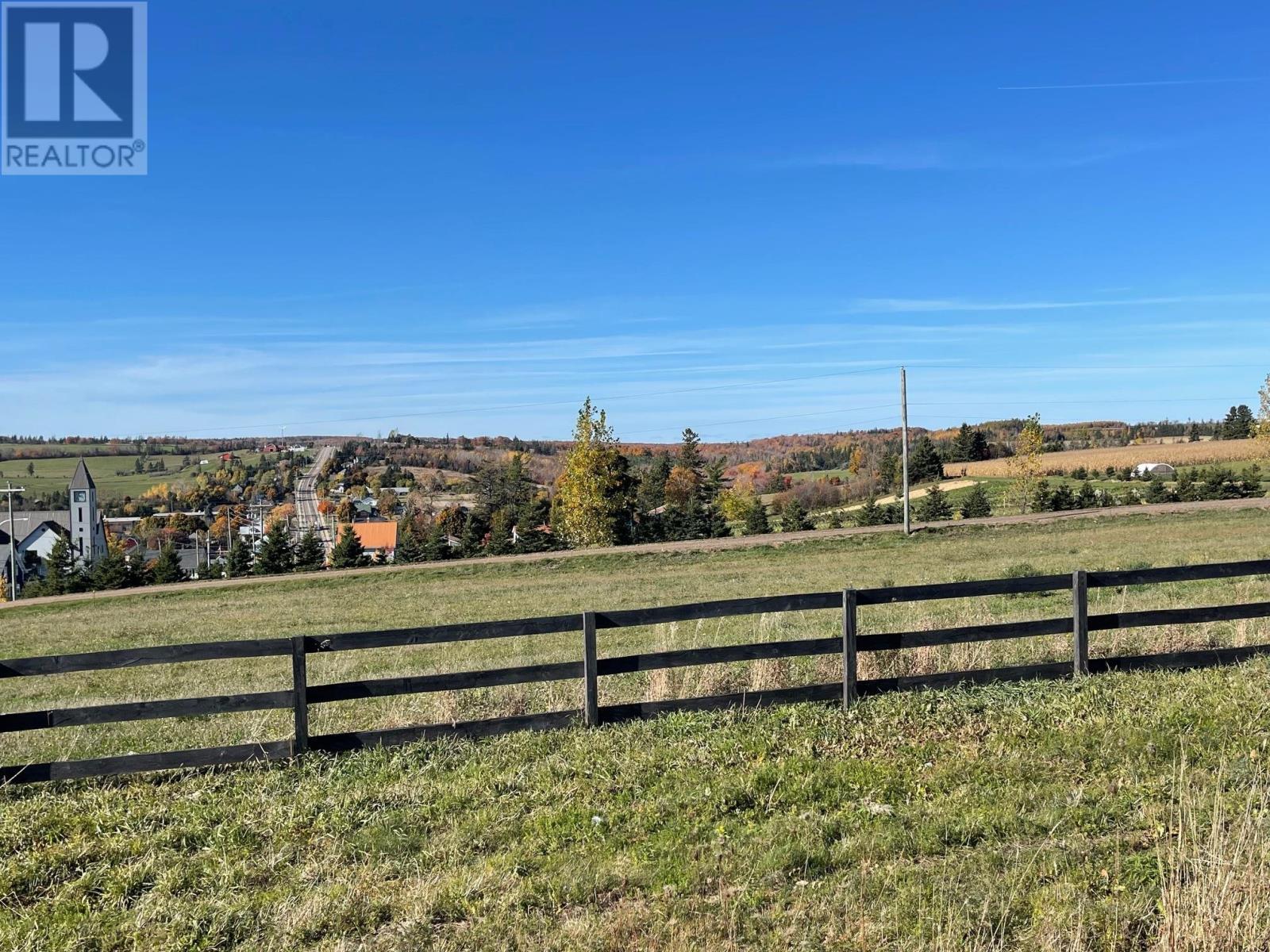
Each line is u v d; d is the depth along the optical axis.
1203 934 4.05
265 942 4.82
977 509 65.56
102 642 24.70
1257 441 62.78
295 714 7.60
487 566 45.09
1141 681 8.59
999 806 5.91
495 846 5.86
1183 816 5.30
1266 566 9.18
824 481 98.31
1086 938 4.29
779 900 4.91
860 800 6.21
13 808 6.68
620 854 5.58
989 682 8.76
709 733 7.74
